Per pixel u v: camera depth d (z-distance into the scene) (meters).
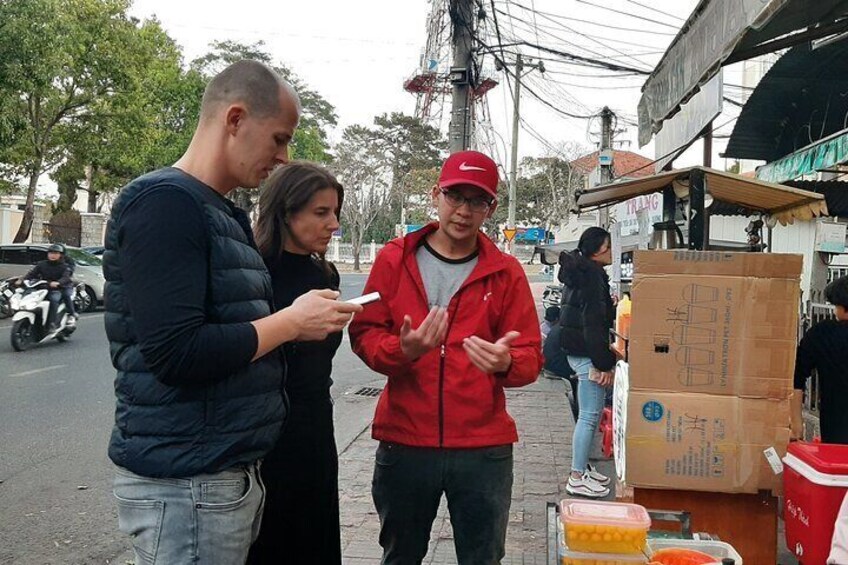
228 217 1.87
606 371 4.62
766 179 6.99
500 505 2.58
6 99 14.80
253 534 2.01
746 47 4.17
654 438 3.02
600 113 16.89
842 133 5.41
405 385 2.58
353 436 6.45
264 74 1.86
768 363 2.94
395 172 52.88
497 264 2.62
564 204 49.41
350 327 2.69
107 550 4.04
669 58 4.96
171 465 1.73
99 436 6.28
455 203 2.55
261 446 1.88
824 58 6.34
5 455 5.73
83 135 20.39
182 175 1.80
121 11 19.20
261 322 1.81
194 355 1.66
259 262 2.00
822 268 6.63
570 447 6.15
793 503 2.76
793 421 3.00
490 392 2.56
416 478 2.57
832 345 3.62
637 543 2.31
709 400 2.98
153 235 1.67
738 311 2.95
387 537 2.68
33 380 8.64
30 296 11.00
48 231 27.52
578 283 4.75
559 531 2.52
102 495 4.88
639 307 3.02
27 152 18.73
